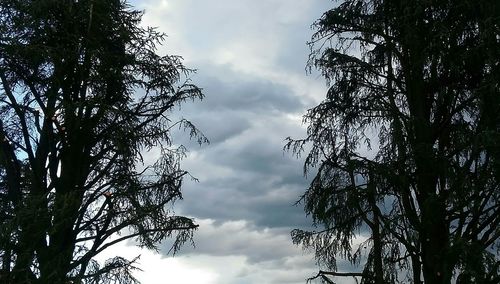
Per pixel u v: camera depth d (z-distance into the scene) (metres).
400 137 13.79
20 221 10.92
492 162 12.57
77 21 13.74
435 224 13.29
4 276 10.66
